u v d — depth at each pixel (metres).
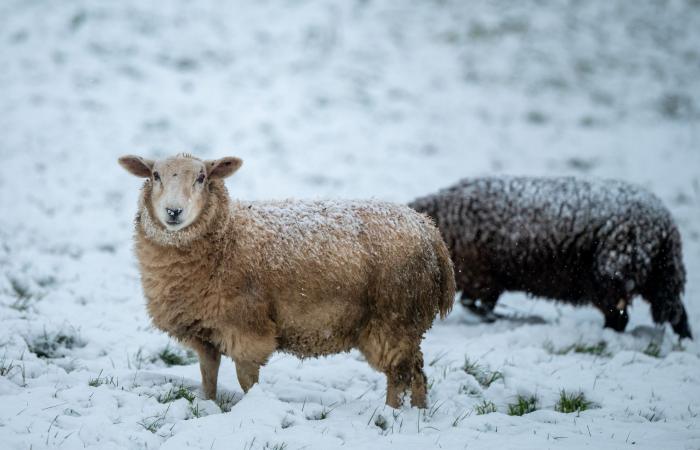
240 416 7.03
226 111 26.62
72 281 12.29
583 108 30.86
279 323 7.81
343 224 8.04
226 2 35.59
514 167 25.06
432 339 11.73
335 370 9.37
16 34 29.98
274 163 23.05
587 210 12.39
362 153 24.77
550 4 39.00
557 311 14.11
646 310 14.30
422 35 35.25
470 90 31.34
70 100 25.72
